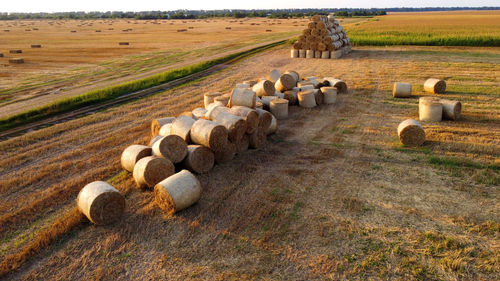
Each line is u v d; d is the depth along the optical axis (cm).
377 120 1497
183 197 820
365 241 710
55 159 1183
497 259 645
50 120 1659
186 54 3934
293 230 752
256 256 680
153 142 1112
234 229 766
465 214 788
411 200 853
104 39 5800
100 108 1858
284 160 1120
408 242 702
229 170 1059
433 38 3897
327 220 783
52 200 914
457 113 1428
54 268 671
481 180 934
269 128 1294
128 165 1028
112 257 695
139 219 817
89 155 1214
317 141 1280
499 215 779
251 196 899
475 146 1152
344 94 1966
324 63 3012
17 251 721
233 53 3756
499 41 3550
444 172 992
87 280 639
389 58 3117
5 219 832
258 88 1672
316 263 656
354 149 1188
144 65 3312
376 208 823
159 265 667
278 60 3259
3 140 1401
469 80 2153
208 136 1017
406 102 1758
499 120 1410
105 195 785
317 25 3206
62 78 2747
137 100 1983
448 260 645
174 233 761
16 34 6988
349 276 622
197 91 2144
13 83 2562
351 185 937
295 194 900
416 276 616
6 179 1042
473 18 10831
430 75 2344
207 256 686
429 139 1239
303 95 1717
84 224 802
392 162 1073
